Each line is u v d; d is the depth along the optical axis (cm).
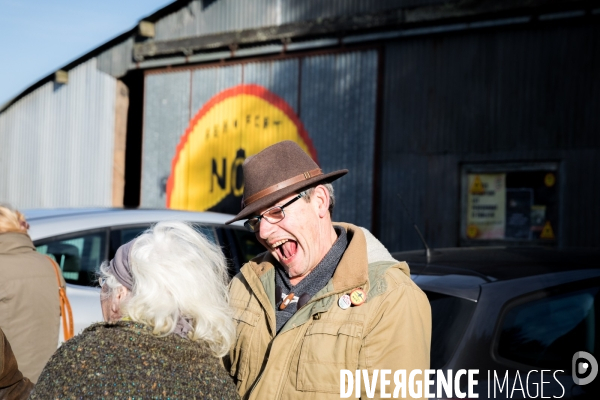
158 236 167
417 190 920
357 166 977
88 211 457
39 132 1489
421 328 179
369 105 970
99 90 1355
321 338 178
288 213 192
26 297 289
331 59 1012
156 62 1245
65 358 148
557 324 266
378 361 174
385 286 182
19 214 316
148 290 156
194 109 1191
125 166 1354
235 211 1123
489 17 862
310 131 1032
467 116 884
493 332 251
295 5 1050
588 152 797
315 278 196
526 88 841
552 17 816
